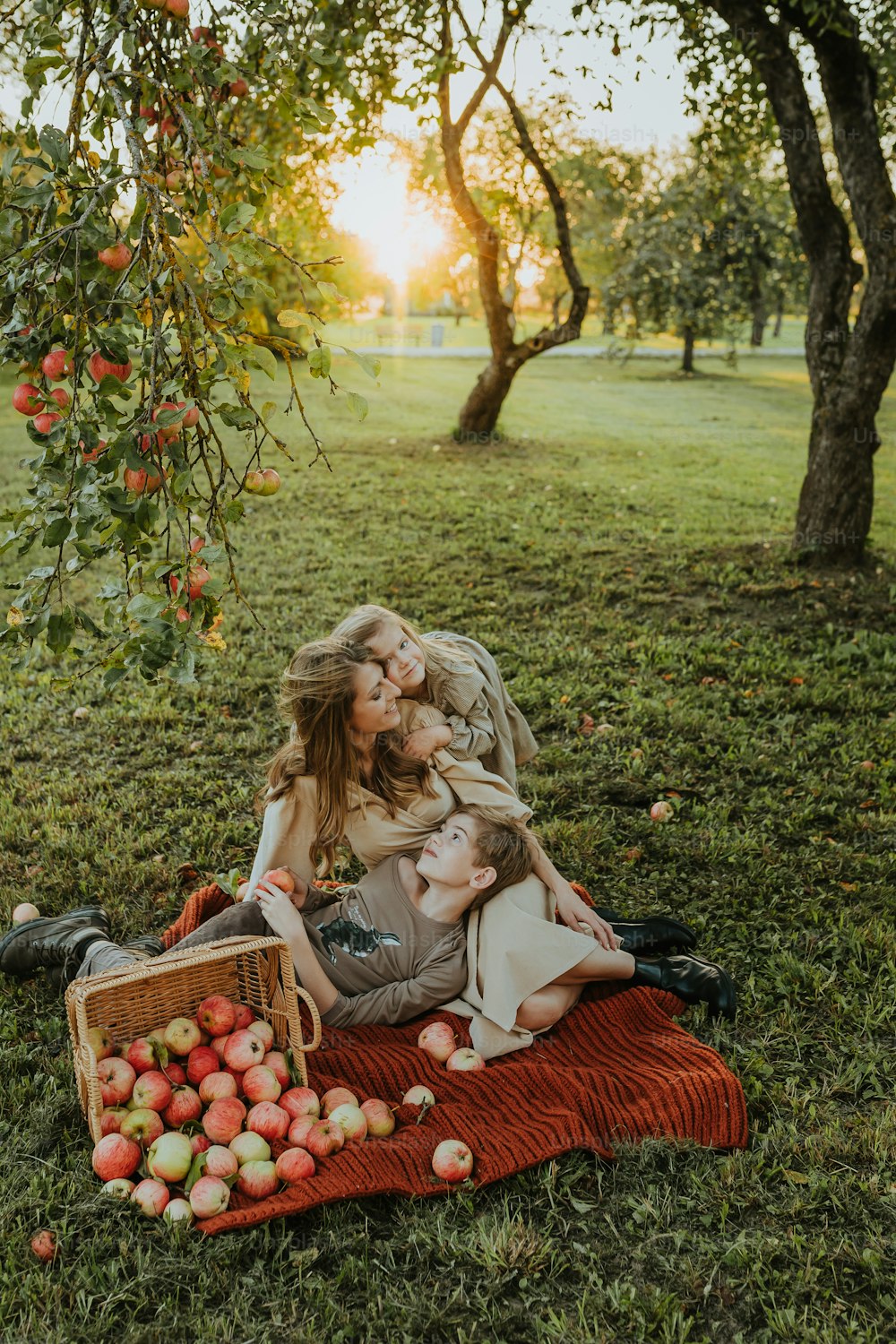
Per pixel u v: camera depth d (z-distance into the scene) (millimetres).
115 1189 2387
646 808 4562
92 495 2041
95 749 5027
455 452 14125
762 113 8359
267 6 2486
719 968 3213
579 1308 2133
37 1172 2479
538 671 6051
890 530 9938
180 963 2555
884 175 7316
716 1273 2246
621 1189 2480
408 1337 2080
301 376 23062
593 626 6918
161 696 5559
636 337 21484
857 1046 2990
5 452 12688
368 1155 2498
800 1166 2557
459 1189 2441
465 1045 2902
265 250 2189
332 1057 2811
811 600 7371
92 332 2035
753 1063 2896
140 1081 2531
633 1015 3047
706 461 14047
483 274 13484
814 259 7902
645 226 20391
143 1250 2262
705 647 6484
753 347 38156
